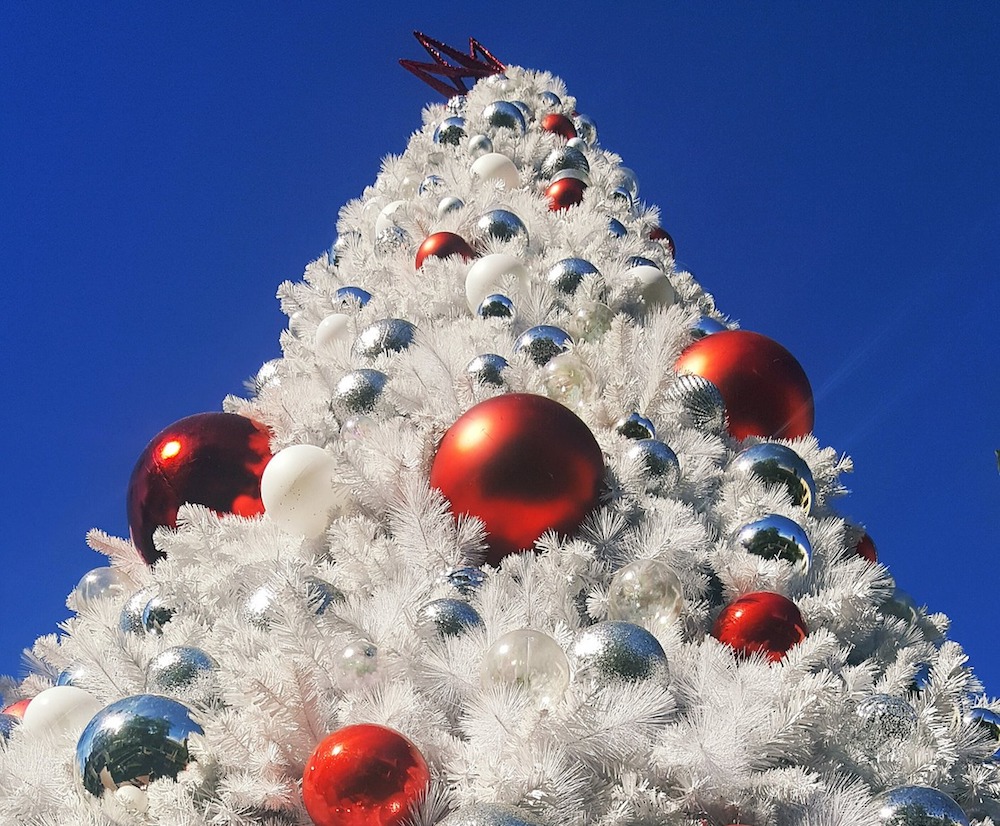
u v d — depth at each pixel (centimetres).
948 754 436
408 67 1008
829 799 419
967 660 466
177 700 427
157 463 511
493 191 633
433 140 808
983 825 434
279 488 482
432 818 408
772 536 464
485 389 491
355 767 405
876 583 470
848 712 431
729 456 508
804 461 495
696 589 457
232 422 518
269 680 419
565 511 462
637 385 509
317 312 597
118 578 521
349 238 713
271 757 415
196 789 419
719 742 414
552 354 511
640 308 562
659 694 414
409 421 495
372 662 426
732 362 523
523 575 447
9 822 432
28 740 448
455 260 574
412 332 534
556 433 464
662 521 459
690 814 419
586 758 416
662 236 743
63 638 491
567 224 601
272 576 457
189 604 468
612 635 423
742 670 424
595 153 837
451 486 464
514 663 414
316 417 505
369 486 473
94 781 420
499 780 402
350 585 458
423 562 457
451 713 429
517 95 895
